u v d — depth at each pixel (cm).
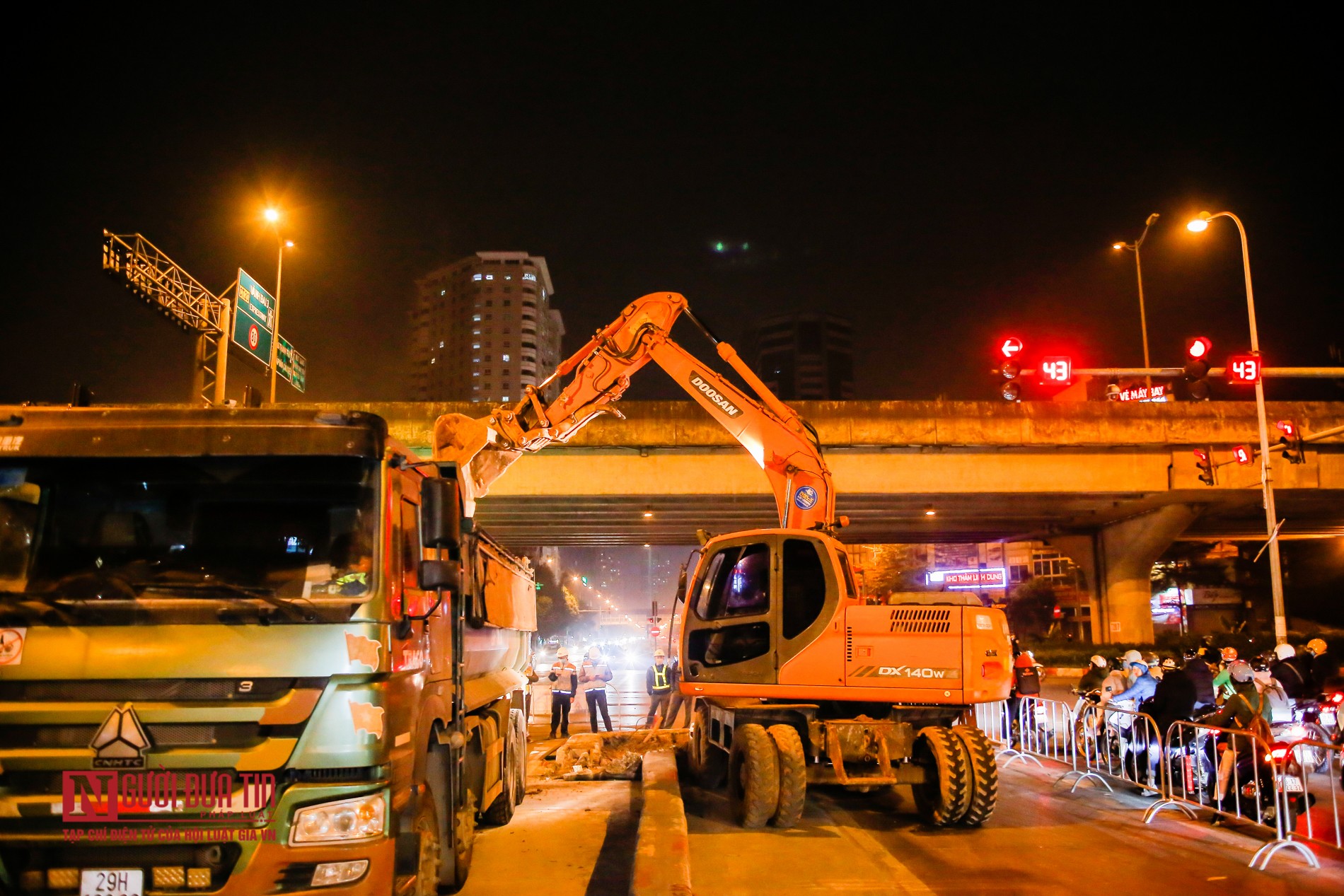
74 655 471
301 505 513
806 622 1007
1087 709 1370
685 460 3047
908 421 3123
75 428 512
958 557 7281
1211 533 4706
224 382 2611
